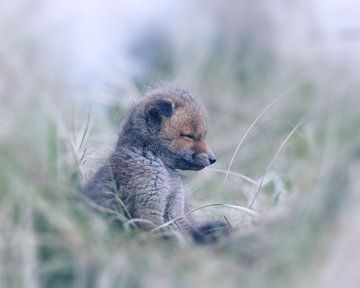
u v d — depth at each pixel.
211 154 12.92
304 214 11.09
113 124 14.94
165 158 12.91
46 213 10.38
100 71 16.66
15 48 13.37
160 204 12.62
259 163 15.56
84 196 11.32
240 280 10.06
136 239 10.90
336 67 15.04
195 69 19.44
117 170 12.64
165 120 12.75
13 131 11.67
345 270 9.90
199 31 20.58
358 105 13.39
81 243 10.18
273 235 10.95
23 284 9.82
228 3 20.62
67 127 13.97
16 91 12.29
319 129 13.89
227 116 17.72
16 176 10.65
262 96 18.41
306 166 13.49
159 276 9.99
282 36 19.19
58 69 14.65
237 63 19.77
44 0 14.63
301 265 10.18
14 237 10.14
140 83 18.62
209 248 10.98
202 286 9.89
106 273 9.93
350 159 12.09
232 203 13.80
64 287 9.95
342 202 11.23
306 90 16.78
